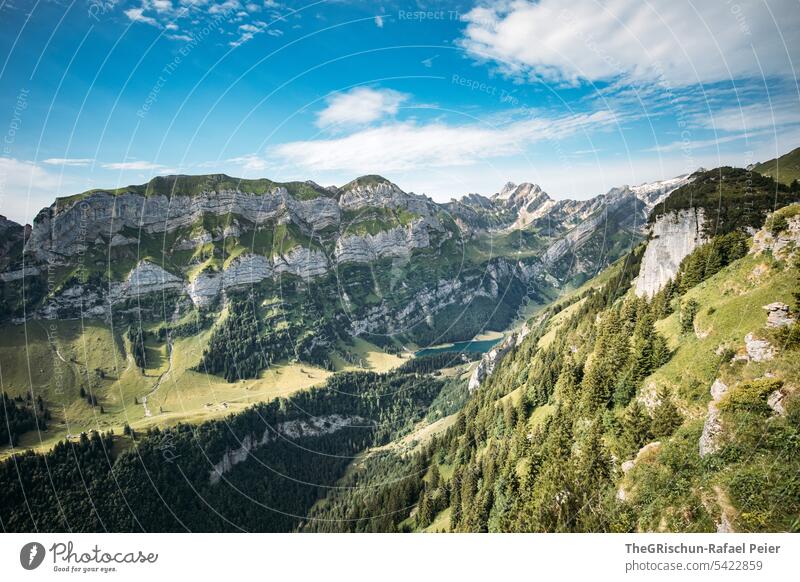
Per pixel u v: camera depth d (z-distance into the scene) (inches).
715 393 2421.3
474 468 4692.4
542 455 3580.2
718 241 3759.8
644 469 2397.9
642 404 2886.3
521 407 4810.5
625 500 2365.9
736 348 2534.5
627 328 4062.5
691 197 4510.3
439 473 5674.2
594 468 2802.7
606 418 3090.6
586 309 6486.2
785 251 2817.4
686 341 2989.7
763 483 1847.9
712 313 2903.5
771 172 4564.5
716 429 2110.0
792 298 2490.2
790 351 2192.4
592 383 3501.5
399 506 5693.9
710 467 2064.5
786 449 1877.5
